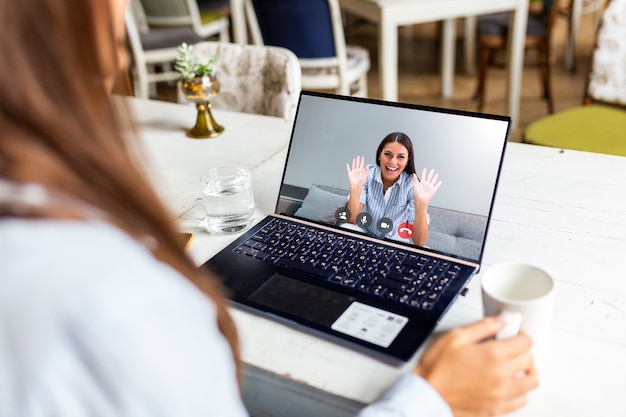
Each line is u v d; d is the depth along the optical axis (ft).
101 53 1.28
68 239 1.20
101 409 1.22
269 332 2.59
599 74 7.25
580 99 12.27
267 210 3.62
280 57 5.74
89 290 1.18
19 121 1.18
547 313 2.21
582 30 16.66
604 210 3.39
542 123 7.13
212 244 3.30
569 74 13.65
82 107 1.22
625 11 6.87
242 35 11.37
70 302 1.17
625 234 3.15
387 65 9.48
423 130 3.10
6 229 1.19
